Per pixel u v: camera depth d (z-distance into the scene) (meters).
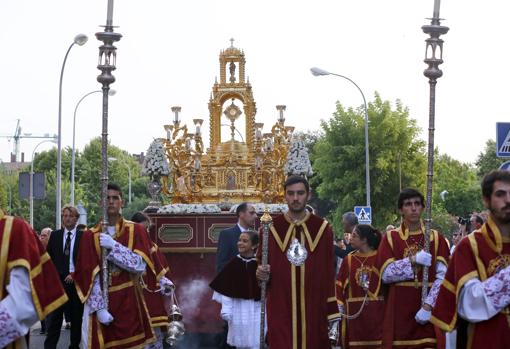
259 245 9.41
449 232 41.69
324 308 9.20
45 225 68.81
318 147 48.00
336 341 9.85
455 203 66.69
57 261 14.70
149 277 11.37
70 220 14.85
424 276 9.38
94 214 79.25
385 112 46.75
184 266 15.94
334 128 47.16
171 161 16.95
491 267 6.59
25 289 6.07
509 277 6.41
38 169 86.25
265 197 16.75
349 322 11.73
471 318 6.50
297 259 9.16
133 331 10.25
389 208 47.00
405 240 9.70
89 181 85.75
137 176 89.56
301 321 9.12
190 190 16.94
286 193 9.29
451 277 6.73
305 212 9.35
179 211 16.09
